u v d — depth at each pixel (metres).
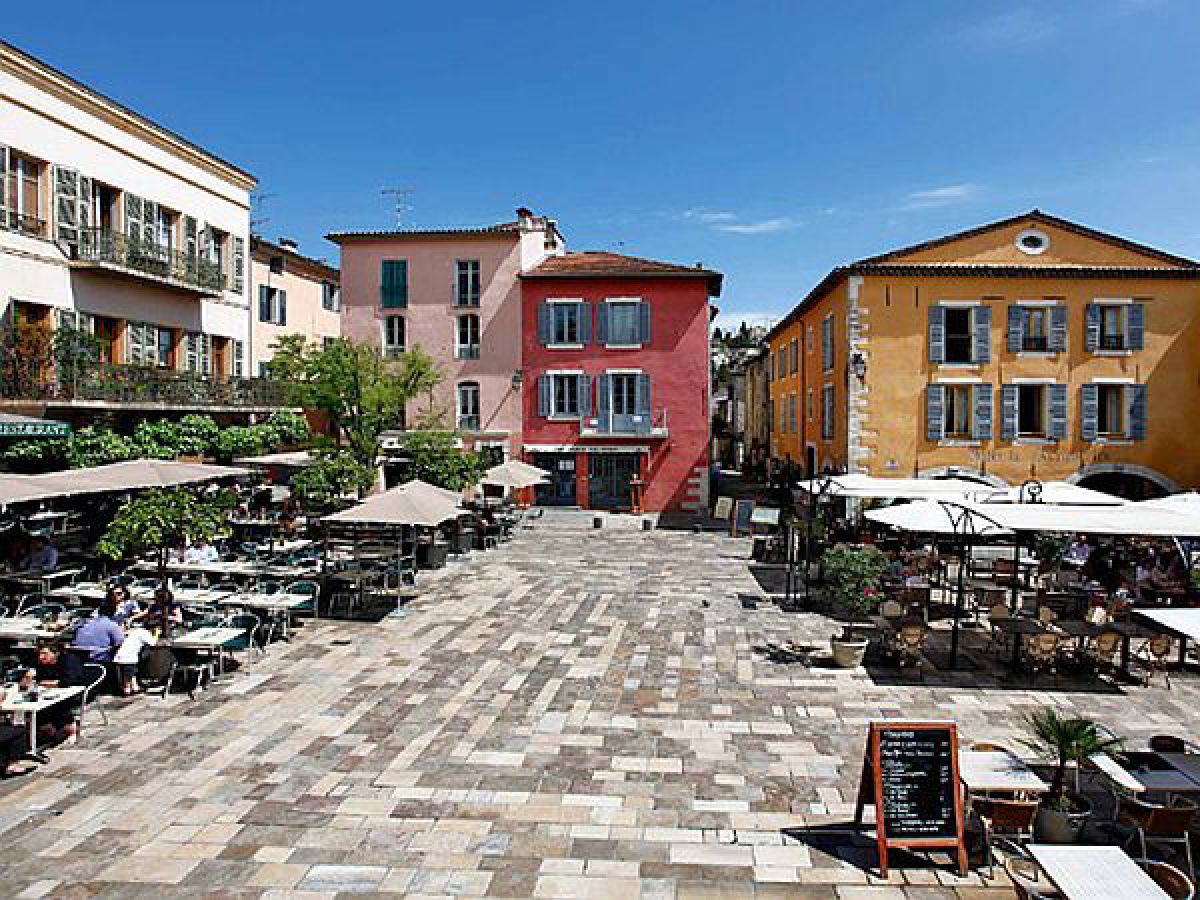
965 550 20.30
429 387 29.45
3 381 20.08
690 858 7.80
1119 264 28.00
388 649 14.45
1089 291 27.81
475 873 7.51
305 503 26.78
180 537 13.18
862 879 7.50
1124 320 27.89
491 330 35.41
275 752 10.07
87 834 8.13
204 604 14.44
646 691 12.39
